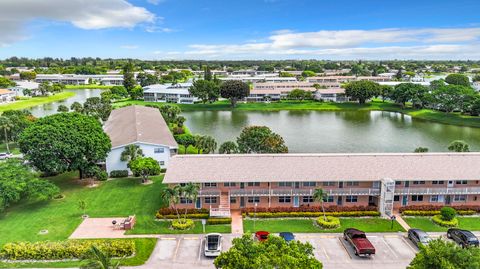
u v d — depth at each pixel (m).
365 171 57.91
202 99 188.12
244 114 168.00
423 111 162.25
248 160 59.78
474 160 59.97
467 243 46.44
